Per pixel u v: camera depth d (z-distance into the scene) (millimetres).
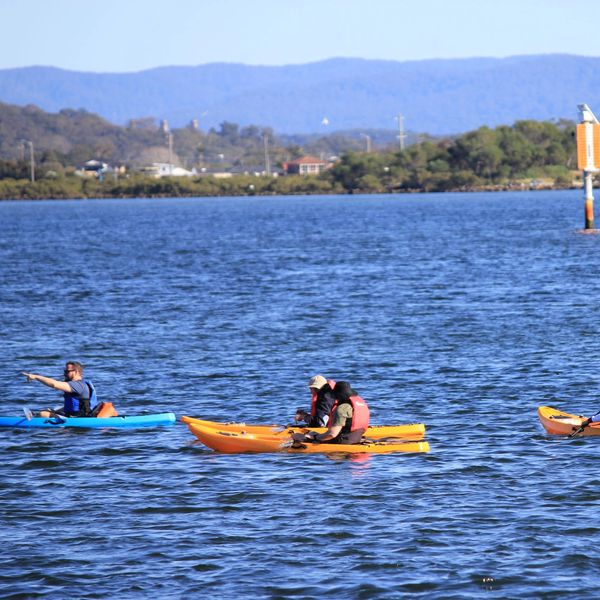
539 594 48375
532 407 86000
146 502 62094
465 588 49062
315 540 55312
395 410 86125
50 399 93375
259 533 56500
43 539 55938
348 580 50125
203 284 196000
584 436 75625
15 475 68125
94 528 57594
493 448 72938
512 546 53938
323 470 68312
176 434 78875
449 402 88625
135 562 52656
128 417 81500
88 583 50188
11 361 112938
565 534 55438
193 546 54719
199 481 66312
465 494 62469
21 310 158750
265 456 72250
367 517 58719
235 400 91812
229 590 49188
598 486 63438
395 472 67500
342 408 73188
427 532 56125
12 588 49688
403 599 48000
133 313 153375
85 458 72188
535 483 64375
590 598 47875
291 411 87250
